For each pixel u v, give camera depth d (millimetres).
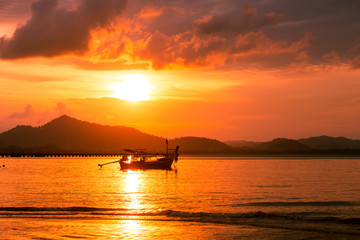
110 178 85625
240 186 66625
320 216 35156
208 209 39375
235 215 34344
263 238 26484
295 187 65188
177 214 34719
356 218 33281
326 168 141625
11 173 103875
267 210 38938
